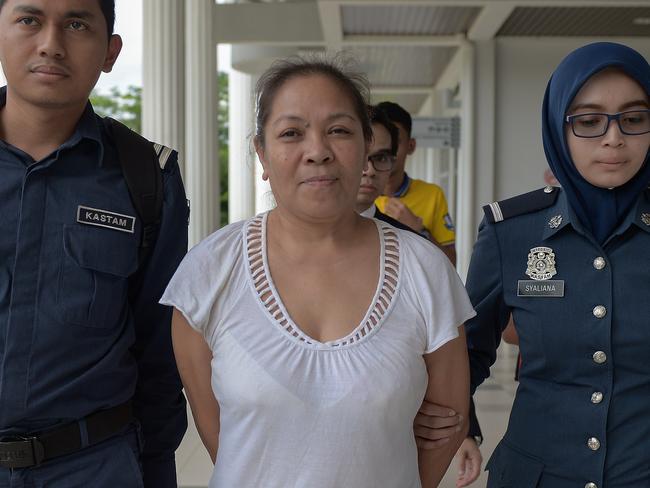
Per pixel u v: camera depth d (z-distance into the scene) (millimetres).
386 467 1497
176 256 1907
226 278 1564
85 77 1705
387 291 1566
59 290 1705
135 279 1877
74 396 1701
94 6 1699
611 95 1713
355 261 1596
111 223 1777
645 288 1763
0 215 1689
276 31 10320
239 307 1545
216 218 8828
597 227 1825
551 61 9273
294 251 1597
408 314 1558
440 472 1742
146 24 6668
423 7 8508
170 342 1945
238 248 1595
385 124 2582
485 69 9250
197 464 4055
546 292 1837
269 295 1553
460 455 2082
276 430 1473
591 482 1750
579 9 8023
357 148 1543
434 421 1660
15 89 1681
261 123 1589
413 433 1613
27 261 1689
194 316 1552
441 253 1632
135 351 1951
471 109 9242
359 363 1481
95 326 1733
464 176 9297
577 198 1829
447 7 8430
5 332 1662
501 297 1951
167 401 1996
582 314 1794
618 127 1715
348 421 1457
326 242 1594
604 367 1758
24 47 1649
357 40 10008
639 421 1743
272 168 1554
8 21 1651
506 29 8953
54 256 1710
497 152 9281
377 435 1472
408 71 13352
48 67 1647
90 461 1727
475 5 7953
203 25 8711
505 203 1970
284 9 10336
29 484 1670
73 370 1707
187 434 4578
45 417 1672
